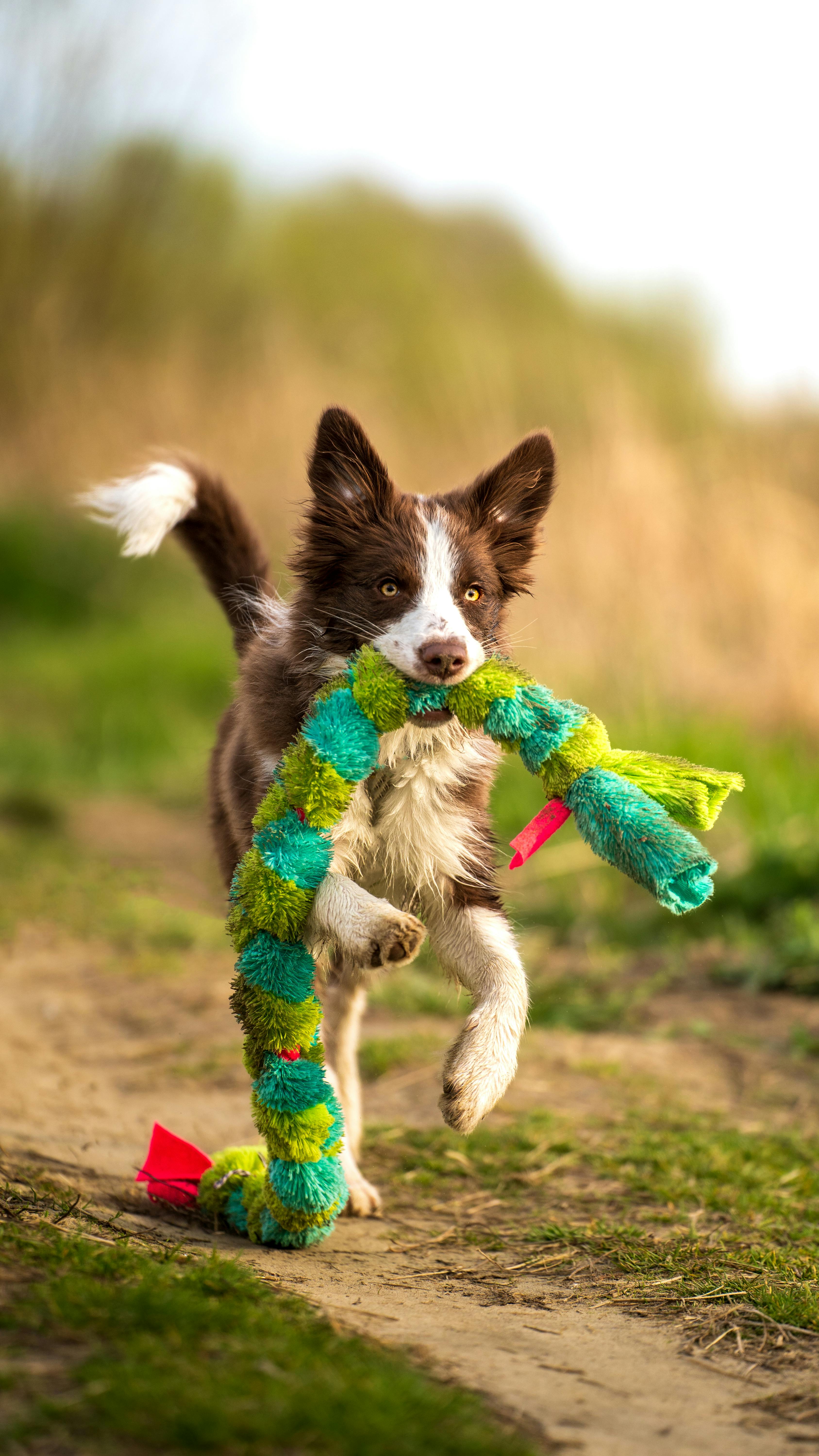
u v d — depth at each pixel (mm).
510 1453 2070
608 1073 5664
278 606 4645
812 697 9836
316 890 3453
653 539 11023
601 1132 4887
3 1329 2277
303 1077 3357
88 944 7621
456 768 4184
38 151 19766
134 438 17672
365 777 3561
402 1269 3426
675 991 6957
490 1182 4336
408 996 6781
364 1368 2316
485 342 17125
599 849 3461
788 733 9734
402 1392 2195
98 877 9023
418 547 4195
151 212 20906
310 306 23016
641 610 10680
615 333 18938
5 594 17000
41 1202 3371
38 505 18109
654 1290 3299
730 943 7512
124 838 10258
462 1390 2361
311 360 17500
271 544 13758
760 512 11172
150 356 20031
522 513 4598
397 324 20266
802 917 7309
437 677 3688
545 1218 3982
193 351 20156
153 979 6895
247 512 5418
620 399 12242
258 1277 2971
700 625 10758
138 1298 2416
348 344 18516
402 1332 2756
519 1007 3854
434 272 23344
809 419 12266
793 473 11883
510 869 3688
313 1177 3352
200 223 22438
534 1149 4645
